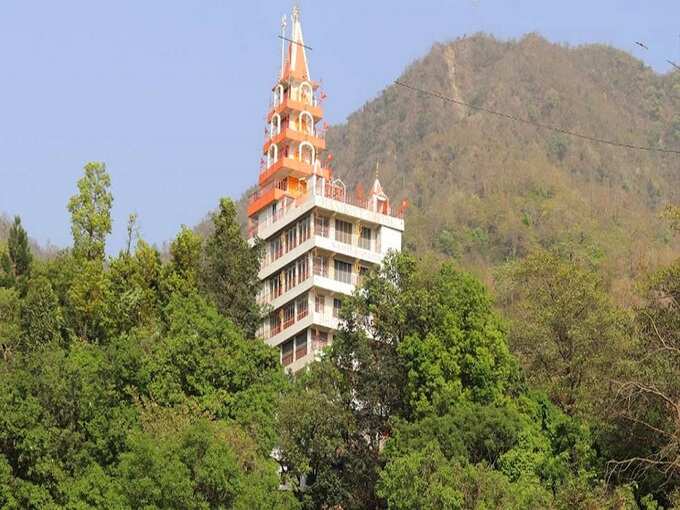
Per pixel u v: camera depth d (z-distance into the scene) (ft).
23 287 313.53
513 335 298.76
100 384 239.71
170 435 231.91
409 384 267.80
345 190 359.66
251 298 311.88
